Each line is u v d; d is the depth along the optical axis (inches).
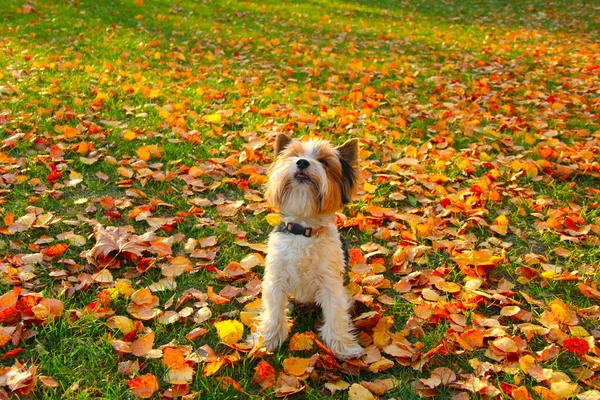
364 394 40.1
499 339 43.5
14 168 63.3
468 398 40.0
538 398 40.7
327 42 140.6
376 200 62.9
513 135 79.2
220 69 109.6
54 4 152.5
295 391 40.4
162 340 44.9
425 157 71.7
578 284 49.7
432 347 44.6
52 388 40.2
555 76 110.3
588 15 191.0
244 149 72.2
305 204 43.9
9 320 44.3
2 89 83.6
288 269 44.1
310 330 47.0
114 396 39.8
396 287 50.5
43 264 50.6
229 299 48.9
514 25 178.9
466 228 59.0
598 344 44.3
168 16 155.2
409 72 111.1
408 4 213.8
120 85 93.0
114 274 50.8
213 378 41.4
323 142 47.1
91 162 65.8
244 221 59.5
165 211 60.1
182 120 77.6
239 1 188.9
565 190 65.0
